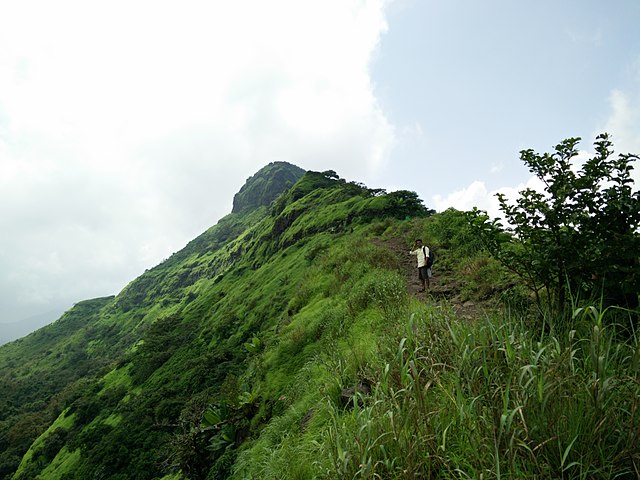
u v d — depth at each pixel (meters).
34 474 47.22
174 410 34.06
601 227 3.30
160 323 76.06
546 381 2.43
